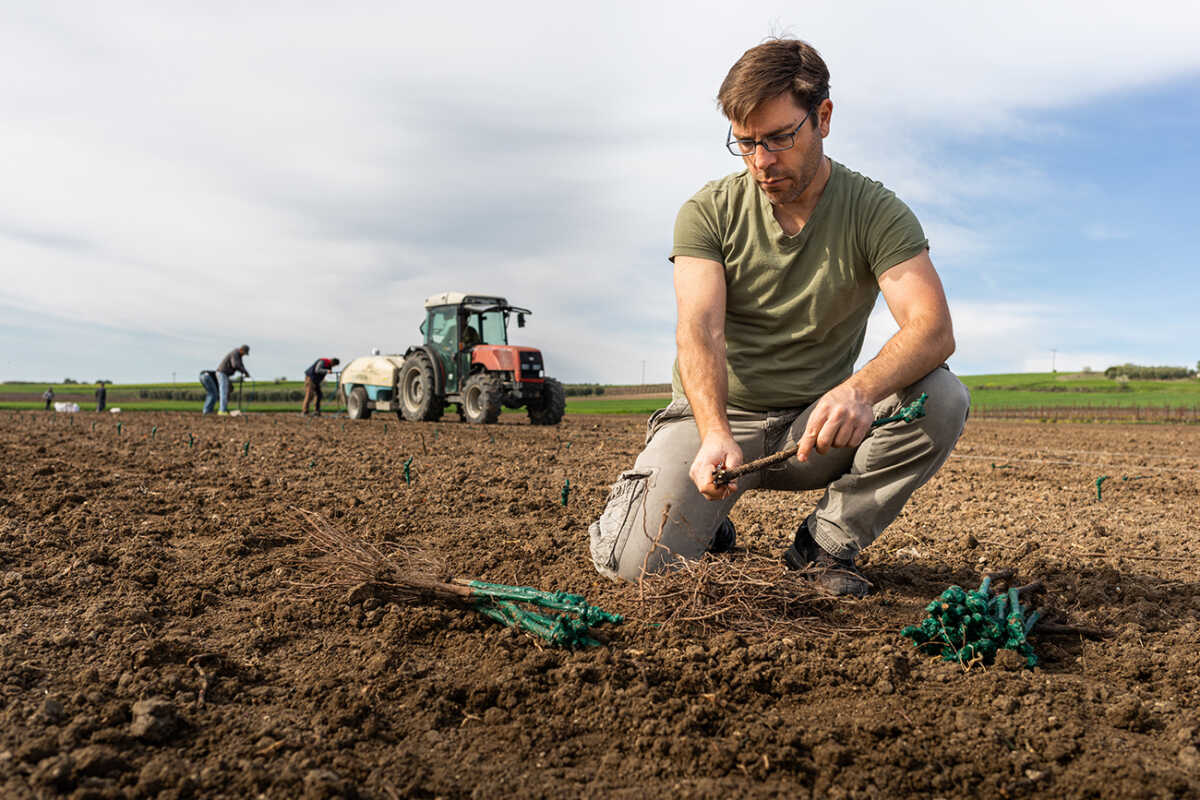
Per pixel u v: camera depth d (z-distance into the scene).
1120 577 3.21
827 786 1.64
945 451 2.70
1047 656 2.36
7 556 3.13
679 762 1.73
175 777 1.57
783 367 2.89
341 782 1.55
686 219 2.88
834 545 2.87
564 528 4.04
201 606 2.69
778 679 2.12
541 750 1.77
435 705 1.95
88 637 2.31
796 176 2.51
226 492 4.79
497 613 2.53
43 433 9.74
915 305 2.53
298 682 2.09
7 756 1.61
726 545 3.39
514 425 14.29
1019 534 4.18
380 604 2.69
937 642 2.28
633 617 2.57
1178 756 1.73
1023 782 1.64
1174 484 6.57
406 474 5.47
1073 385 54.75
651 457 2.86
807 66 2.40
